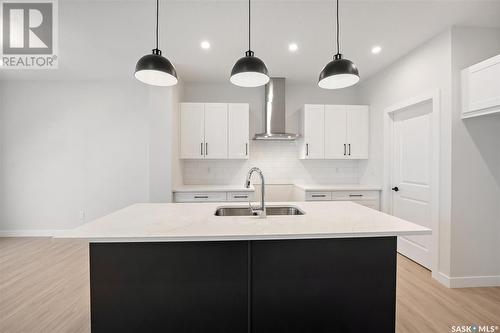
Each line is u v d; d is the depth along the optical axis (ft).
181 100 13.05
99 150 13.42
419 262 9.64
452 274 7.99
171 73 5.96
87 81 13.33
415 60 9.62
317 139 12.80
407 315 6.53
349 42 9.22
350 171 14.26
